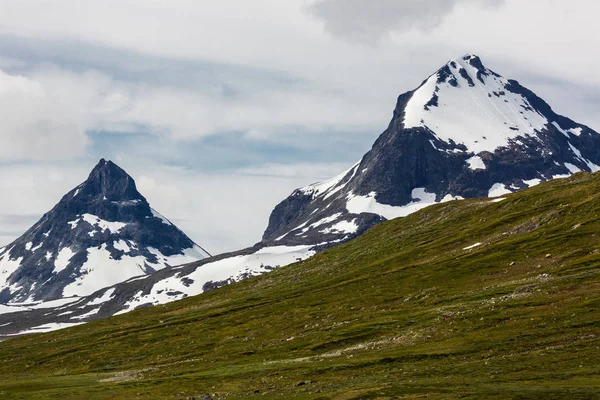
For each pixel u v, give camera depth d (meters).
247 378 95.31
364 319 122.38
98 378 115.75
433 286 137.75
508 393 65.38
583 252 129.00
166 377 105.31
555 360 75.88
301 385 85.00
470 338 91.81
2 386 109.69
